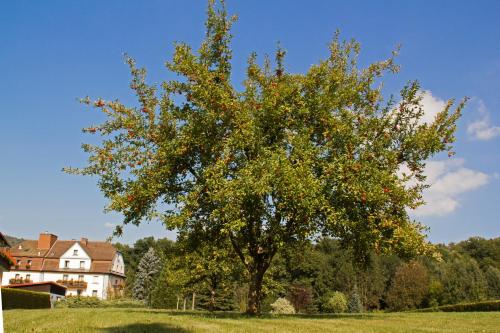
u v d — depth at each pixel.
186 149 19.14
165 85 20.05
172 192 20.30
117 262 99.12
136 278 106.75
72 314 17.36
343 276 93.62
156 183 19.19
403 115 21.38
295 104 20.55
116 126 20.00
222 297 73.44
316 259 92.12
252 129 18.91
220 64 20.72
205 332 12.05
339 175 18.38
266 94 20.19
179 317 16.78
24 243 95.00
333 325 14.88
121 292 91.75
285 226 19.91
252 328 13.26
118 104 20.03
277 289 47.50
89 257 92.94
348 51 22.27
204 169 19.03
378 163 19.97
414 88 21.14
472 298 84.44
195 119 19.30
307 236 19.34
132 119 19.88
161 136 19.81
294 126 20.70
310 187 17.09
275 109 19.73
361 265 22.53
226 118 19.39
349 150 19.52
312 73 20.97
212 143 19.50
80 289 90.38
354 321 16.91
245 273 38.22
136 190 18.73
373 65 21.94
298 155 18.77
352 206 19.02
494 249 122.25
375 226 18.89
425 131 20.72
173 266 42.22
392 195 18.67
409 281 85.56
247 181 17.09
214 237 21.30
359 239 19.47
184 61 19.31
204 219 20.39
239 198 17.41
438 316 20.92
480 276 91.56
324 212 18.30
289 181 16.81
